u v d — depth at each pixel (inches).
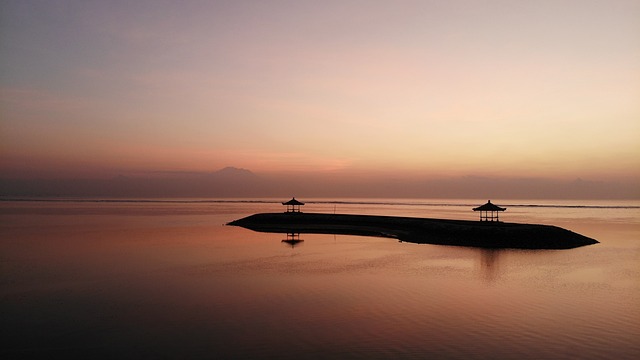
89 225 2920.8
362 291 1000.9
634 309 850.8
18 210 5142.7
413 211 5851.4
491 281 1114.7
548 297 948.0
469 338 682.2
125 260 1464.1
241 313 828.0
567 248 1798.7
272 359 606.2
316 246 1882.4
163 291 1008.2
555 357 605.3
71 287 1052.5
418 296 954.7
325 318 792.9
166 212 4955.7
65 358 618.5
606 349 634.8
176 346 658.8
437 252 1674.5
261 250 1738.4
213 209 6077.8
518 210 6323.8
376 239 2188.7
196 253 1641.2
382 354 619.8
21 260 1460.4
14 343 677.3
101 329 739.4
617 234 2436.0
